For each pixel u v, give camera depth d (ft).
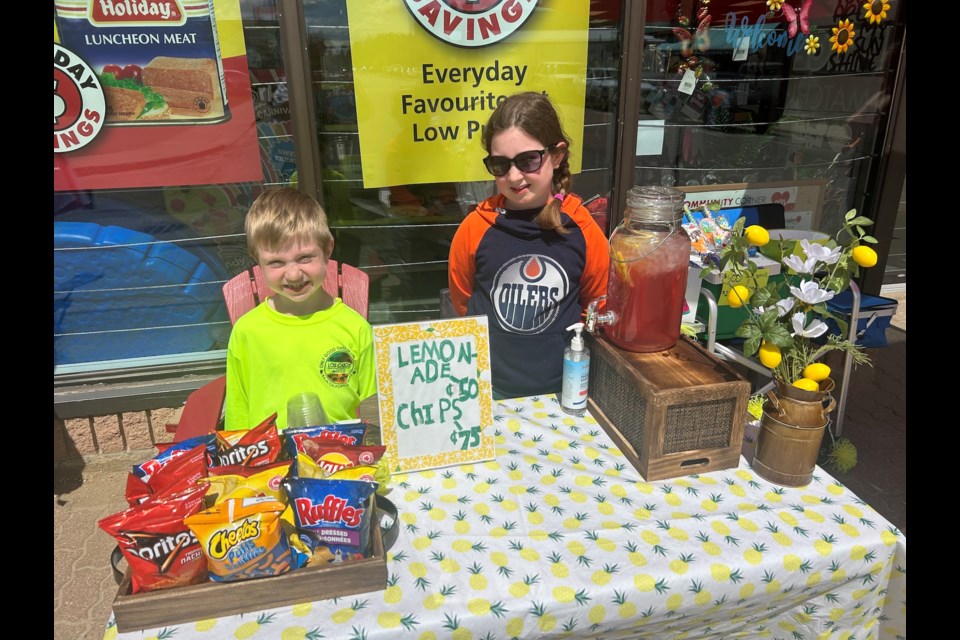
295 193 5.03
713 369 4.73
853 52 10.55
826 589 3.99
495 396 6.35
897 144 11.18
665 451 4.55
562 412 5.59
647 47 9.59
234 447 3.91
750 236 4.86
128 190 8.39
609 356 5.09
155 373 9.23
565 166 5.95
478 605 3.46
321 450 3.95
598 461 4.85
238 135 8.37
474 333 4.80
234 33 7.87
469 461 4.79
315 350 5.50
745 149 10.73
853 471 9.48
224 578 3.34
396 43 8.11
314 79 8.18
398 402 4.66
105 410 9.07
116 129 8.02
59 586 7.39
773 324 4.58
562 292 6.03
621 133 9.30
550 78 8.71
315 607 3.43
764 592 3.83
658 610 3.67
